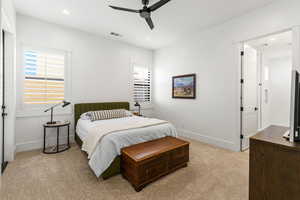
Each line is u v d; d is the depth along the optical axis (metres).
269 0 2.36
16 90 2.81
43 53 3.12
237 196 1.68
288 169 1.15
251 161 1.35
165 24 3.23
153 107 5.15
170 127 2.77
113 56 4.16
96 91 3.86
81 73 3.61
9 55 2.44
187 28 3.41
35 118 3.04
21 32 2.85
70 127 3.46
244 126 3.06
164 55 4.68
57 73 3.29
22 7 2.62
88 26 3.35
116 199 1.62
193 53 3.77
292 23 2.20
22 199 1.60
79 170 2.22
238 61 2.91
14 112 2.57
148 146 2.16
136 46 4.66
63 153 2.84
